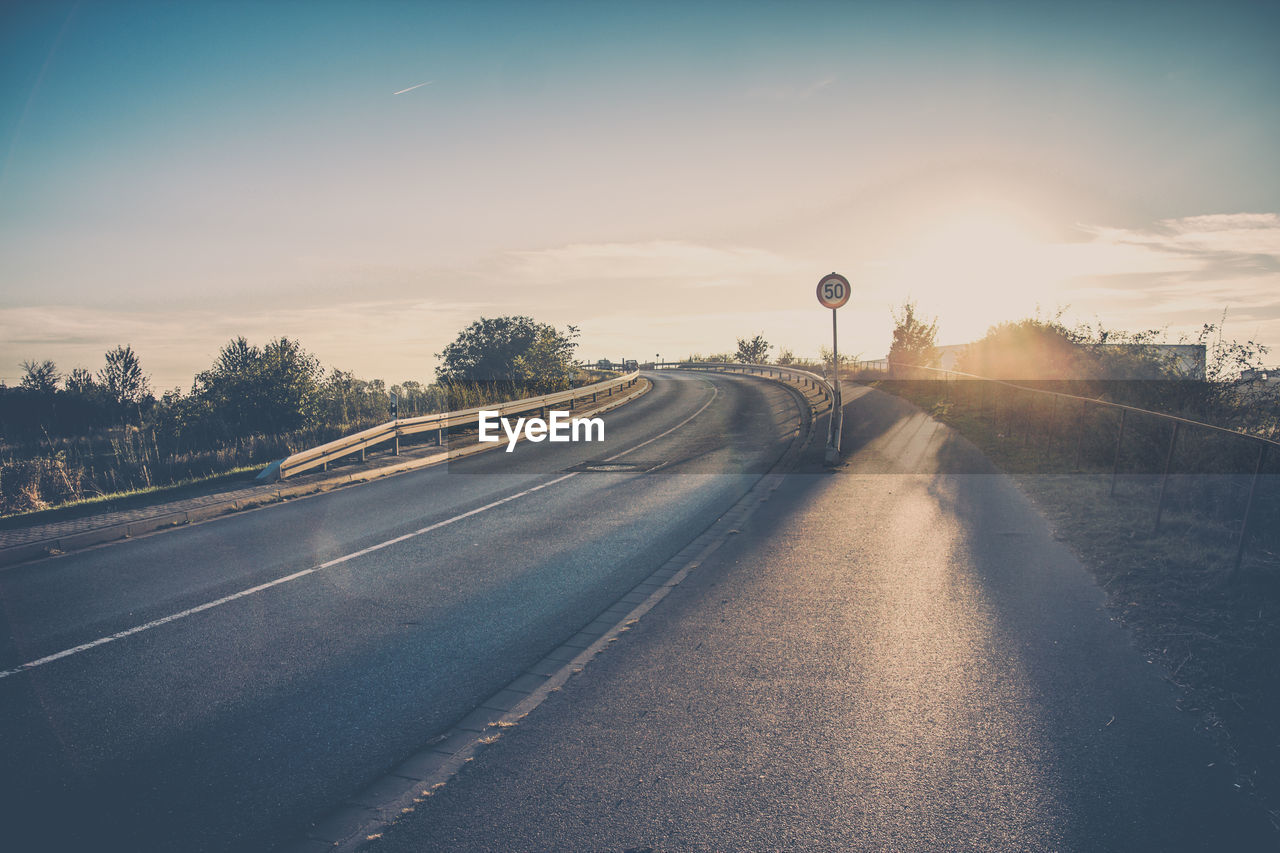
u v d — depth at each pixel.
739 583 7.37
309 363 24.00
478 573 8.35
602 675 5.32
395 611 7.10
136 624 6.86
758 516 10.31
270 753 4.49
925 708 4.65
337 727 4.80
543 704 4.89
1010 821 3.52
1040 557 7.64
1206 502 8.81
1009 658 5.33
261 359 23.42
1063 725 4.38
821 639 5.84
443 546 9.65
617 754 4.24
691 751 4.24
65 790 4.14
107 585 8.15
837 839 3.43
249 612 7.15
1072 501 9.72
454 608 7.15
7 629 6.79
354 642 6.30
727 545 8.88
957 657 5.39
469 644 6.20
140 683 5.55
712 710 4.73
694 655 5.62
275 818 3.83
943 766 4.00
